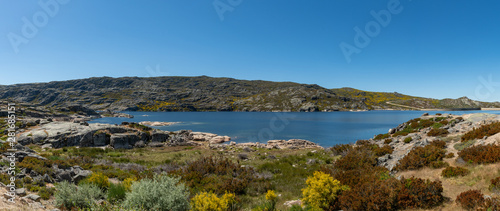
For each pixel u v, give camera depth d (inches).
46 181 494.6
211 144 1779.0
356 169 669.9
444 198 381.4
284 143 1804.9
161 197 354.0
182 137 2044.8
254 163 982.4
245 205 470.9
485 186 390.3
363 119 5349.4
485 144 585.6
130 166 825.5
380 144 1145.4
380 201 365.4
